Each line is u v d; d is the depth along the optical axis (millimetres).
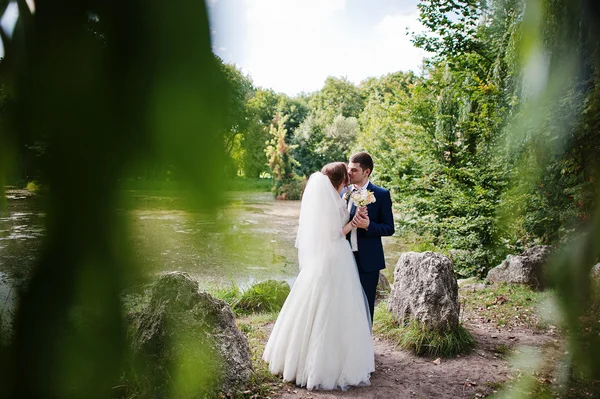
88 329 251
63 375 250
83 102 252
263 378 3805
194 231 268
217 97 262
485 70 8094
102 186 252
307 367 3750
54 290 242
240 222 287
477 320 5648
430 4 5105
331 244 3846
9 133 250
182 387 391
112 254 252
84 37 254
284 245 10961
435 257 5129
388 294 7379
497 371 4113
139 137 256
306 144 34344
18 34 260
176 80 255
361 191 3934
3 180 244
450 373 4176
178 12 248
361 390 3812
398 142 13266
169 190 263
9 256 240
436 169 10562
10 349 240
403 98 12711
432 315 4766
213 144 266
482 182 8172
